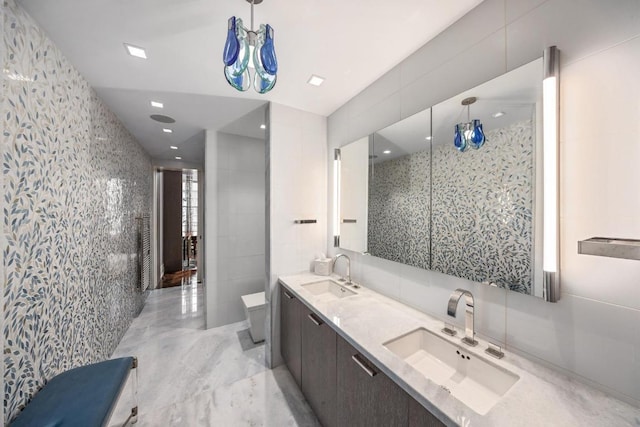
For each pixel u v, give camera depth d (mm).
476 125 1129
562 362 884
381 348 1071
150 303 3691
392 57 1510
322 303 1584
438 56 1317
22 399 1081
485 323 1117
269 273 2156
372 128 1802
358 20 1203
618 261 767
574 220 847
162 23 1202
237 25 1009
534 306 956
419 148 1413
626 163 747
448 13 1175
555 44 890
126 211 2795
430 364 1183
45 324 1252
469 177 1158
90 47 1377
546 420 706
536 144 928
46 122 1274
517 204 986
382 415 1005
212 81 1756
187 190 5832
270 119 2094
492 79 1070
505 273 1025
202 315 3266
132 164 3039
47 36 1271
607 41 779
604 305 792
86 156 1739
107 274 2178
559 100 874
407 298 1539
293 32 1280
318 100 2076
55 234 1351
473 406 948
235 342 2572
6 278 1002
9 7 1027
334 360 1347
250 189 3217
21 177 1094
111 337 2291
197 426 1529
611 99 773
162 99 2045
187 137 3158
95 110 1896
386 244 1662
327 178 2404
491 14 1083
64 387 1213
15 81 1060
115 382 1272
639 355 730
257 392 1827
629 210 741
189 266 5773
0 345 967
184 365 2164
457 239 1217
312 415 1607
